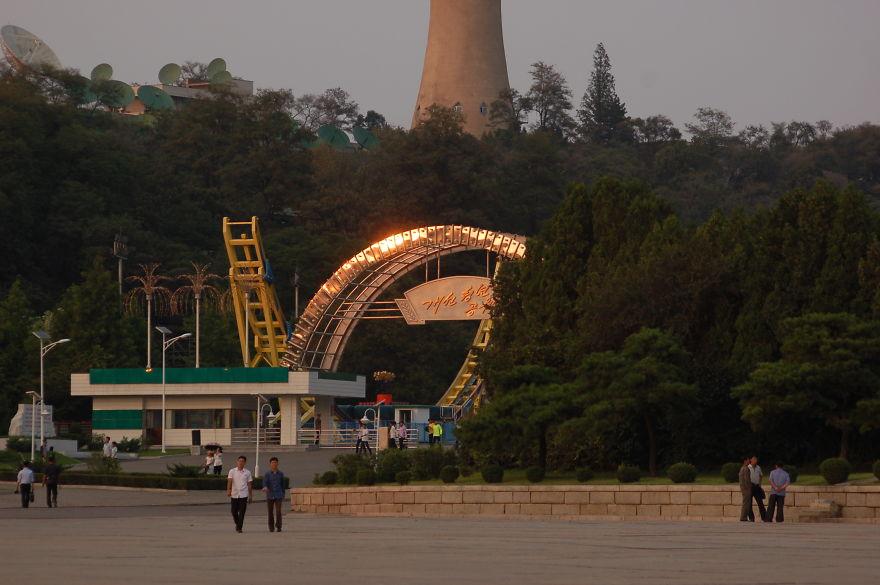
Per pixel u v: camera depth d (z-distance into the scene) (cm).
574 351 7256
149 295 12506
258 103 19612
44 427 9912
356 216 18100
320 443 10462
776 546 3634
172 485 7488
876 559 3169
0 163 16688
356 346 15012
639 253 7606
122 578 2756
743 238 7400
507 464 7275
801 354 6147
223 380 10506
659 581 2661
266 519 5588
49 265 17025
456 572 2875
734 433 6694
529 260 8175
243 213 18688
